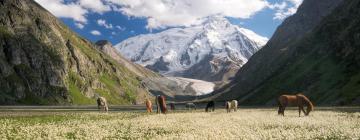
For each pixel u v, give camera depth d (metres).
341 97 125.38
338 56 173.38
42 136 27.22
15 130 30.56
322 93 148.62
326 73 166.12
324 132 27.23
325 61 179.88
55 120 42.22
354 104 111.69
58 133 28.56
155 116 47.44
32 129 30.14
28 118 45.09
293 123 35.00
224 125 33.78
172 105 90.38
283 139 24.70
